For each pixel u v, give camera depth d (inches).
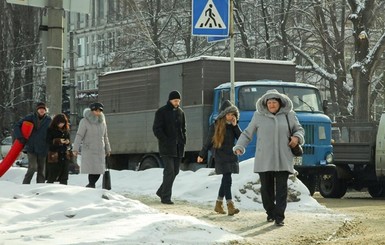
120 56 2758.4
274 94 727.7
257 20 2647.6
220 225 703.1
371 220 797.9
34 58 3004.4
